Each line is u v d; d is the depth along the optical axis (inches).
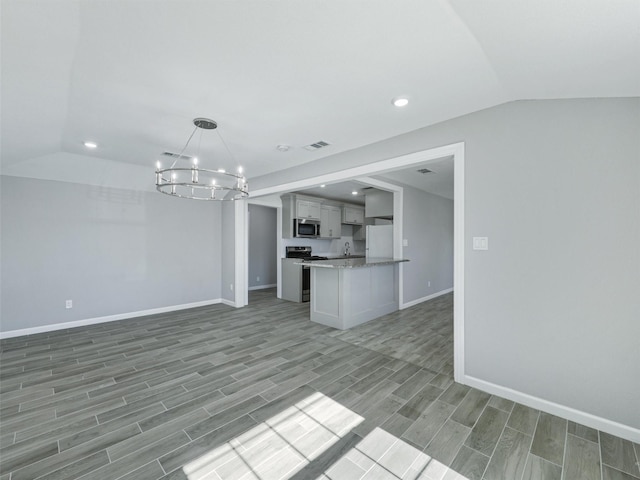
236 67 72.3
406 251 218.1
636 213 72.6
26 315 153.6
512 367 90.2
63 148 136.3
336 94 86.1
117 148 135.9
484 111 95.5
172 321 179.8
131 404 88.0
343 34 60.2
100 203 177.2
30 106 88.0
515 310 89.6
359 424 78.3
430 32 59.1
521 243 88.5
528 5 47.5
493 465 64.1
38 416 82.0
